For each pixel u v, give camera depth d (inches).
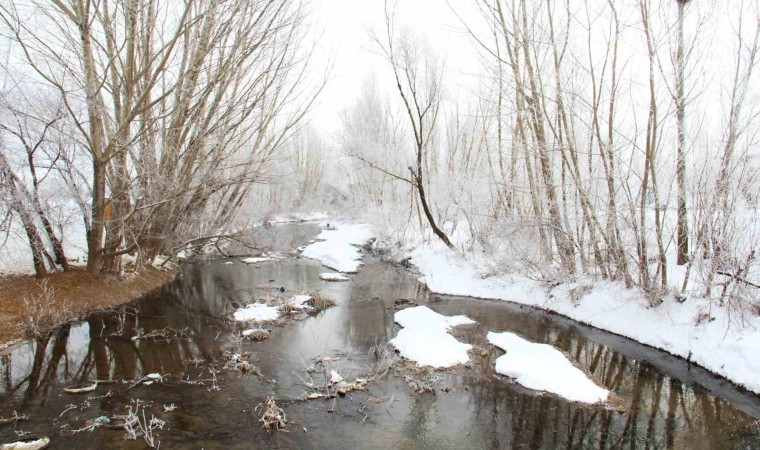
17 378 279.1
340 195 1430.9
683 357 324.8
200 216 561.9
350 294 524.1
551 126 416.8
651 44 348.2
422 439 224.8
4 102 335.9
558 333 386.6
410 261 711.7
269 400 252.8
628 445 221.0
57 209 404.2
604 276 433.7
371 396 267.4
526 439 226.2
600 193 408.2
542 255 485.1
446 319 416.8
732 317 308.5
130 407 245.4
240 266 701.3
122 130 380.5
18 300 364.2
